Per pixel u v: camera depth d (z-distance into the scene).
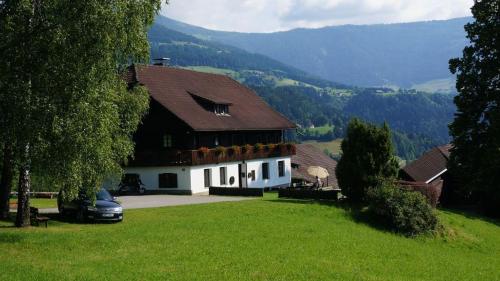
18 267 19.25
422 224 33.62
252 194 46.75
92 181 24.25
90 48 21.66
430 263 26.66
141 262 20.91
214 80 65.81
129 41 23.81
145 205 39.03
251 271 20.66
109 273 19.08
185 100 54.88
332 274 21.34
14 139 21.70
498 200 46.34
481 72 47.16
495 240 35.78
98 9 21.45
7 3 22.34
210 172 52.78
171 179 50.50
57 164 22.09
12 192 52.19
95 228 27.91
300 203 38.53
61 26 21.31
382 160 38.69
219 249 23.83
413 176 54.50
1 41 22.11
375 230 32.81
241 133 58.97
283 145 64.38
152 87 53.12
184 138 51.00
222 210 34.69
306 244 26.55
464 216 42.25
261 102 68.31
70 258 21.02
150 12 24.75
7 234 24.69
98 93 22.72
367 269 23.34
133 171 51.75
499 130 44.62
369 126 39.00
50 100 21.36
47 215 33.31
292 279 20.05
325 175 54.62
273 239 26.91
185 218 31.41
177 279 18.91
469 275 25.34
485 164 44.81
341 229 31.28
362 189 38.50
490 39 46.38
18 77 21.75
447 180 54.69
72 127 21.61
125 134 32.12
